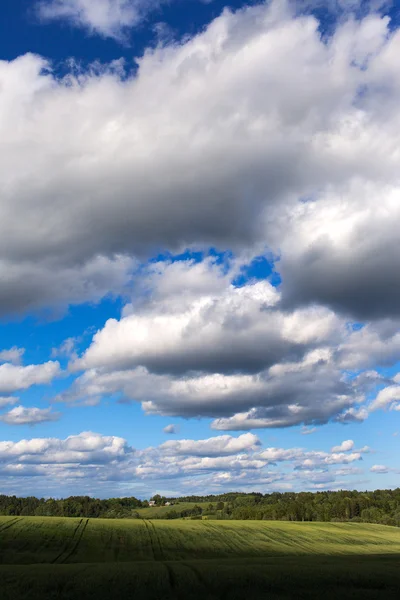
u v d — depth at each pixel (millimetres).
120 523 119375
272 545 105625
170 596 46219
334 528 140375
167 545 97938
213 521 134875
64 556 83312
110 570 53906
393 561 67500
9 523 107938
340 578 52094
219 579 51250
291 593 47469
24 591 46375
